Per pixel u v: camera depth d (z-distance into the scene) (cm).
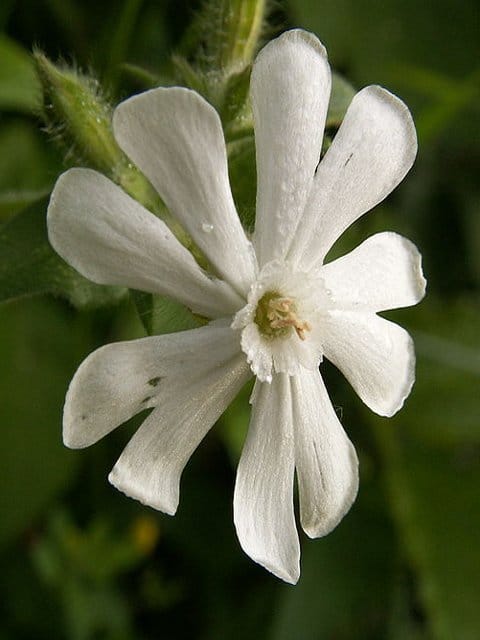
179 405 5
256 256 5
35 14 9
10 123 9
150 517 9
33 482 8
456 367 10
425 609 9
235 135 6
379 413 5
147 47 9
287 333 5
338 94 6
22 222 6
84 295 6
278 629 9
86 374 5
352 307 5
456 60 10
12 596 8
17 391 9
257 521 5
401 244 5
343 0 10
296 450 5
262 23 7
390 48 10
